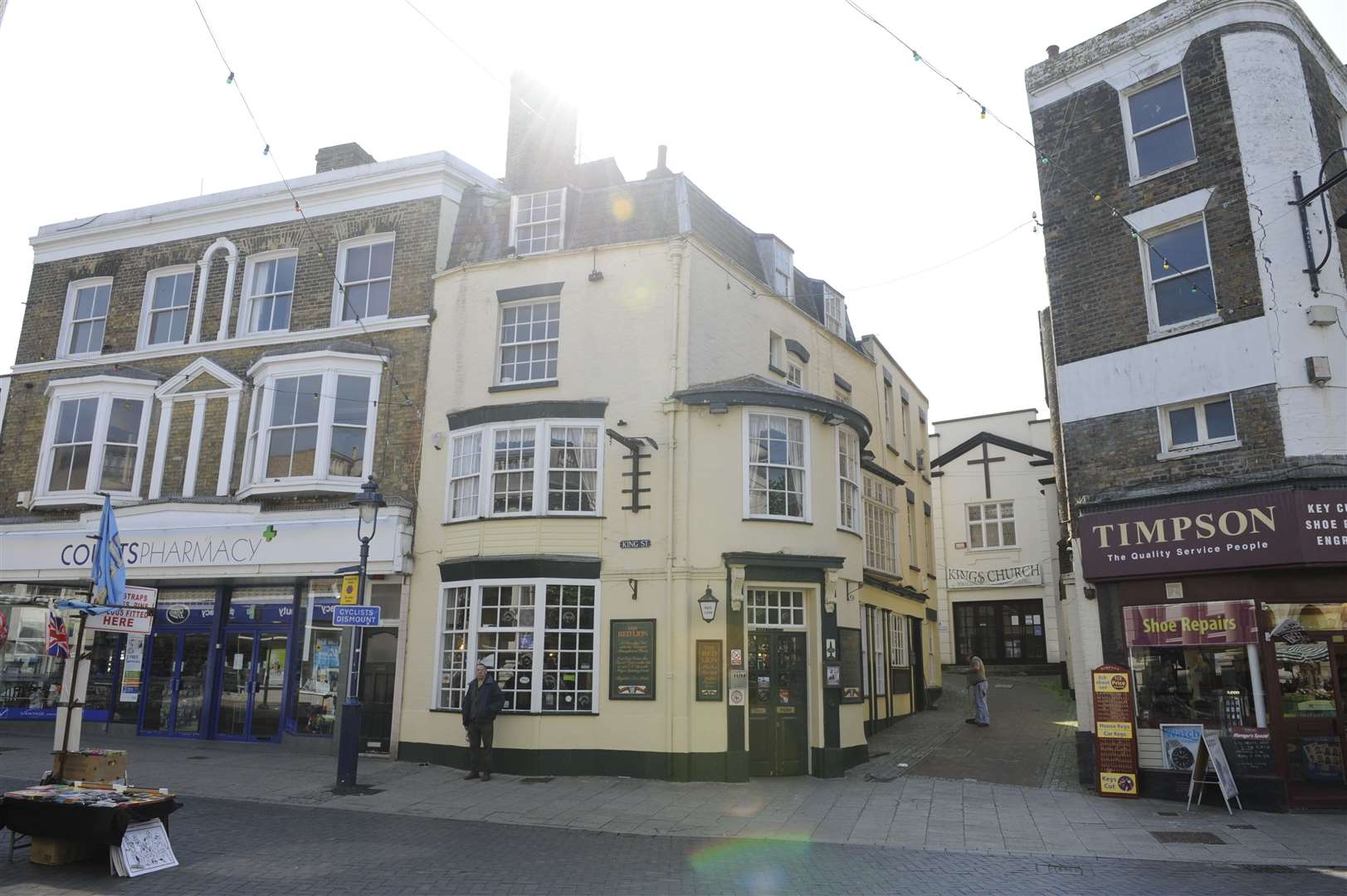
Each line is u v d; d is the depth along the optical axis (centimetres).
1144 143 1438
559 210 1716
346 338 1822
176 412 1936
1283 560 1177
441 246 1809
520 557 1498
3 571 1956
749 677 1464
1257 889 808
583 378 1592
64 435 1977
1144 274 1397
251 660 1803
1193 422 1337
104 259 2106
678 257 1587
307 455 1742
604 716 1441
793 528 1525
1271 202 1286
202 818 1097
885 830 1074
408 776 1424
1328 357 1230
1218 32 1365
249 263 1962
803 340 1964
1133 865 910
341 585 1734
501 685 1481
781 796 1280
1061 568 2331
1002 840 1029
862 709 1598
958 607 3005
